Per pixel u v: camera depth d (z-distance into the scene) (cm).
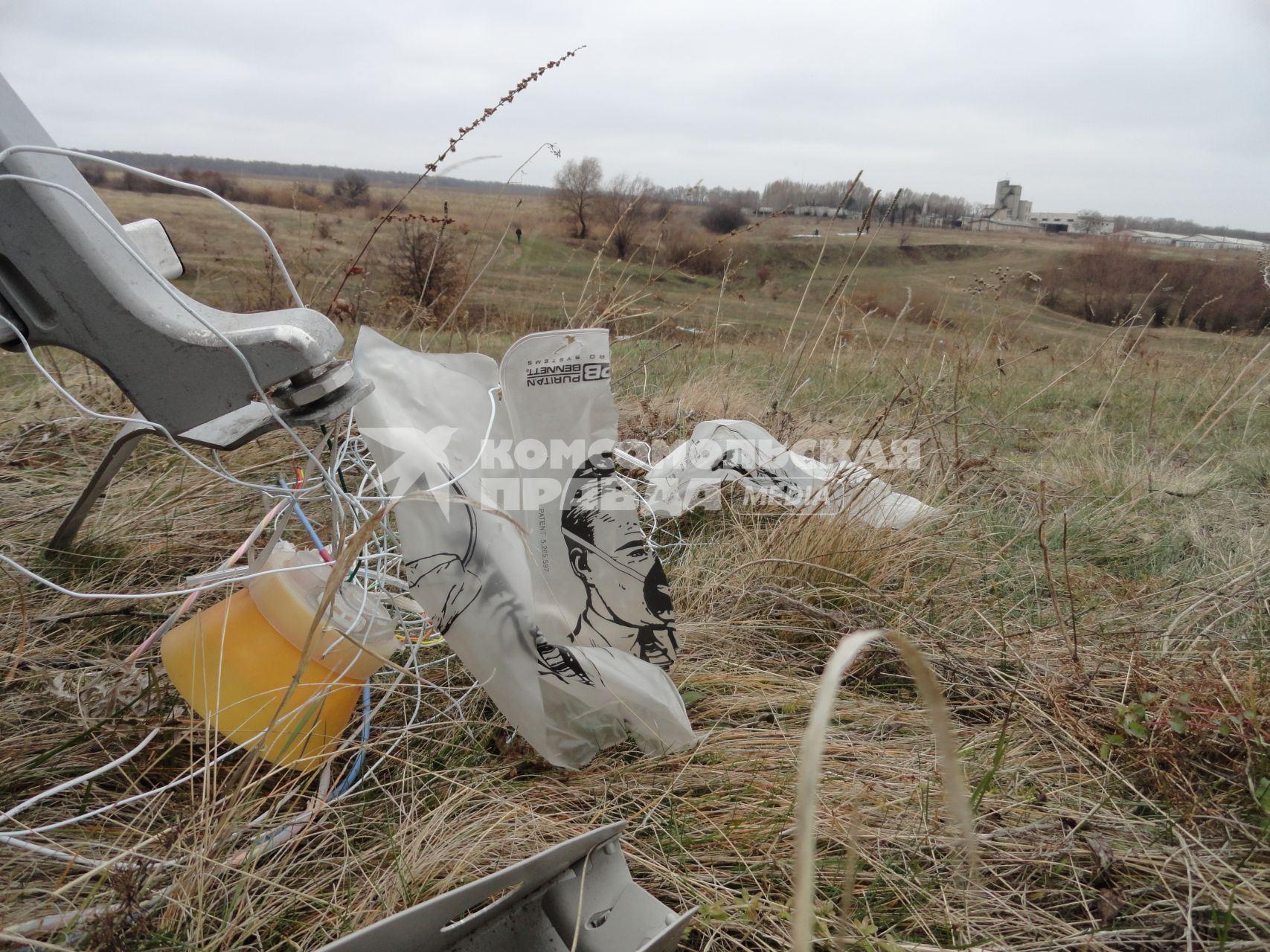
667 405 384
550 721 153
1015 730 174
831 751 164
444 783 150
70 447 279
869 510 258
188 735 145
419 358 154
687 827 142
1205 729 160
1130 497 314
